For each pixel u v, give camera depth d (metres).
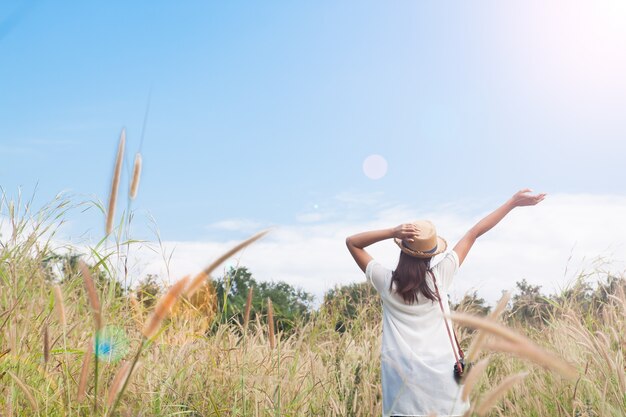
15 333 3.01
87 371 1.85
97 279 3.91
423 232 3.73
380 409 4.02
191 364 4.13
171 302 1.65
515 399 4.19
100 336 1.73
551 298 5.66
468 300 5.82
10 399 2.77
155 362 3.99
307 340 5.30
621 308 4.78
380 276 3.86
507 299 1.81
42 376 3.14
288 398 4.11
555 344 4.80
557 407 3.76
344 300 6.01
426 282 3.71
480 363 1.70
